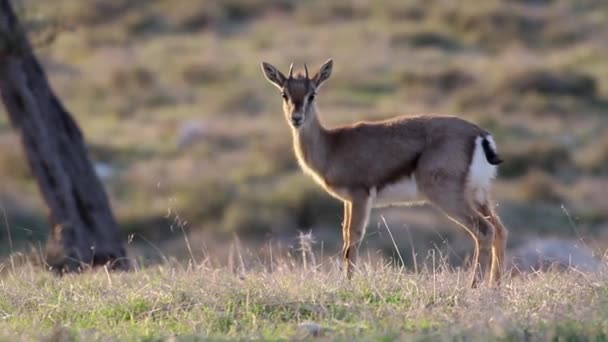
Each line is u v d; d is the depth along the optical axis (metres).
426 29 69.56
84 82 60.28
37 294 17.98
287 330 15.03
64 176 27.81
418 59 63.53
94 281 19.41
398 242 34.59
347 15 73.81
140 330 15.32
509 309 15.85
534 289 17.03
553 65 61.16
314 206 40.28
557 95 56.69
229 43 68.31
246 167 46.12
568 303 15.73
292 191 41.25
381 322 15.22
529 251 27.34
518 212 41.28
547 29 69.31
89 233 27.95
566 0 75.81
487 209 19.52
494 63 61.75
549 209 41.81
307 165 20.67
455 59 63.84
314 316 15.99
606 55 64.62
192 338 14.52
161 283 18.03
